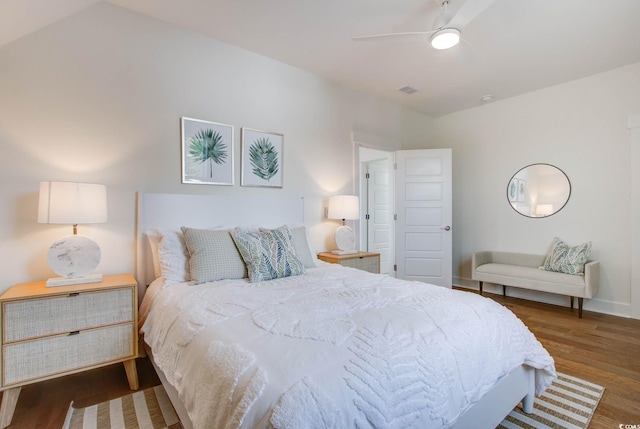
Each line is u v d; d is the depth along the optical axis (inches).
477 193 183.9
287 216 128.6
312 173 139.9
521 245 167.2
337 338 45.8
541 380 70.0
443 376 45.2
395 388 39.7
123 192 94.7
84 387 79.7
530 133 162.7
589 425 65.5
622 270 136.5
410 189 177.6
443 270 174.4
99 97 91.3
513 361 59.9
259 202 120.6
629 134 134.2
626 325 123.9
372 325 50.6
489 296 169.6
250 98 120.3
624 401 73.8
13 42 80.6
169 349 58.1
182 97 105.1
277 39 111.5
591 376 85.1
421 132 194.2
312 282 83.1
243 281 85.0
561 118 152.4
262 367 39.1
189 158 106.1
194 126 107.1
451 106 182.2
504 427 64.7
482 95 165.5
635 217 132.9
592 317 133.7
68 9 84.1
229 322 53.6
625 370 88.5
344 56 123.3
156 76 100.3
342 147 151.4
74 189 76.1
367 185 218.8
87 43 89.7
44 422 65.7
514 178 169.0
